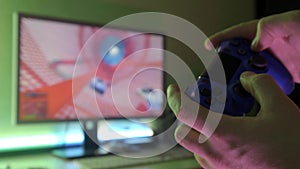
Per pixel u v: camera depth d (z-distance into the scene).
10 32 1.23
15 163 1.14
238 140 0.23
